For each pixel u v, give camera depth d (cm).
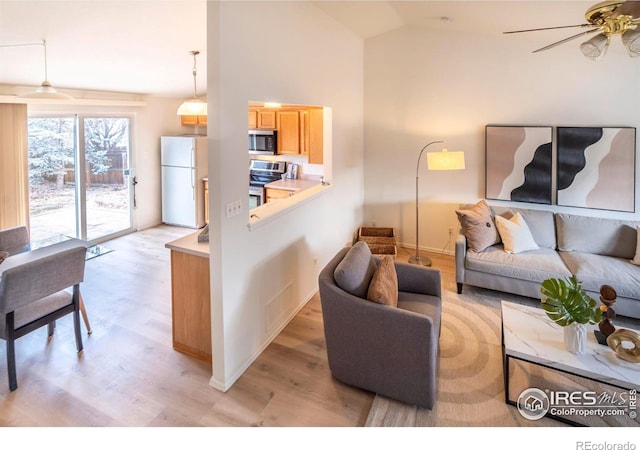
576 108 416
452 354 297
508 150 452
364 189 554
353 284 255
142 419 233
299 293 368
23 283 251
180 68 461
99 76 448
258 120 562
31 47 328
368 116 532
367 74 521
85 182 536
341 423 230
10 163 420
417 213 488
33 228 482
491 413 237
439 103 489
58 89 466
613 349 226
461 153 426
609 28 204
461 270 393
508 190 459
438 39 475
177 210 641
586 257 366
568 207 430
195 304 288
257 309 294
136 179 606
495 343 312
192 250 279
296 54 332
